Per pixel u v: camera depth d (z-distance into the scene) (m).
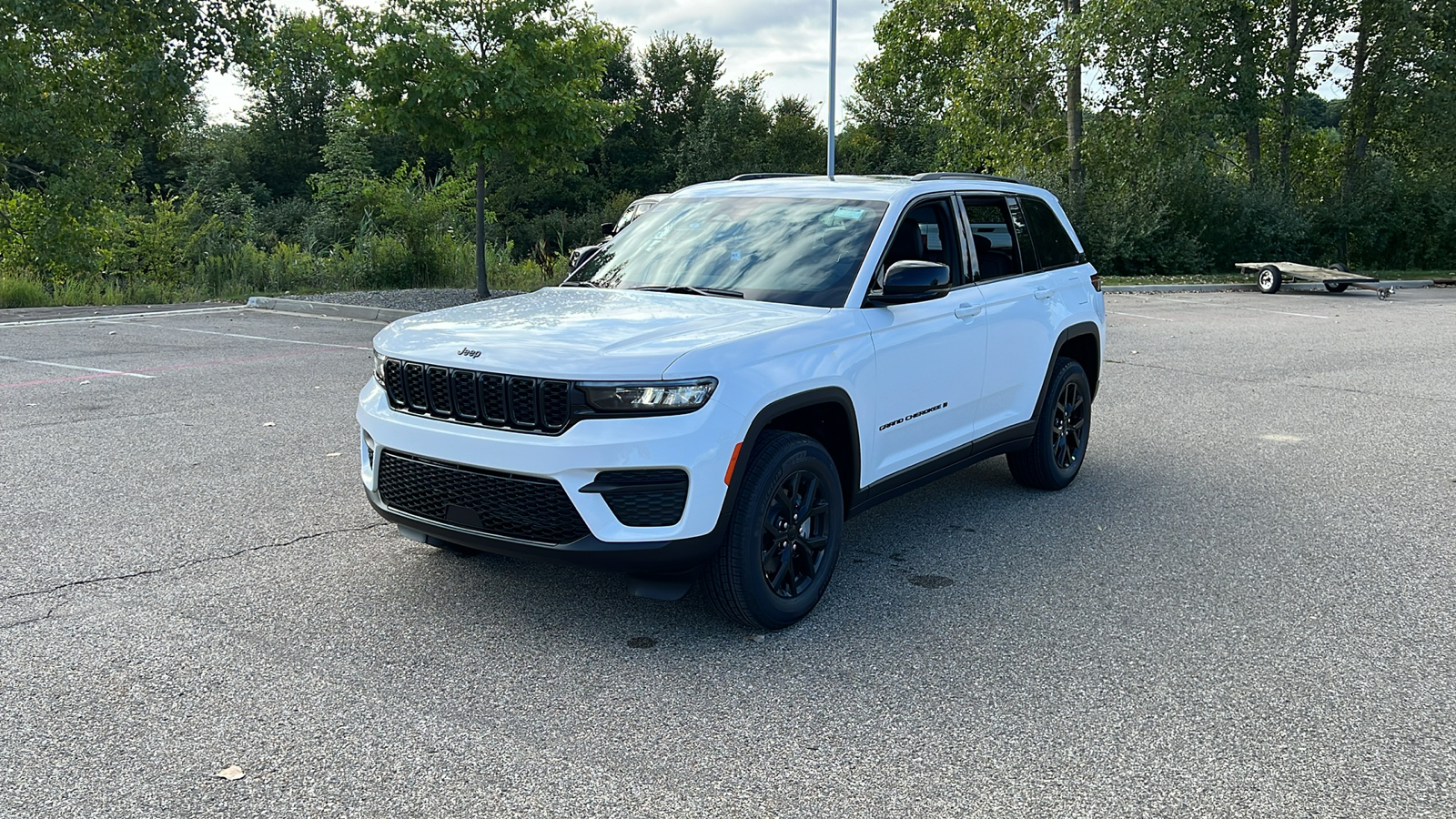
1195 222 31.77
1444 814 2.96
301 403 8.74
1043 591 4.76
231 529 5.41
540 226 60.81
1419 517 6.04
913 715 3.52
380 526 5.51
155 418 8.09
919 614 4.45
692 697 3.64
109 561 4.91
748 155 65.50
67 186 20.58
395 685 3.69
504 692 3.66
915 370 4.88
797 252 4.89
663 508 3.77
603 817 2.88
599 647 4.05
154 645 3.98
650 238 5.44
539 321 4.30
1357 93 36.25
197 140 56.34
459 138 17.30
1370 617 4.48
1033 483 6.51
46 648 3.93
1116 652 4.07
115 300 18.52
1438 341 14.91
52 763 3.12
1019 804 2.98
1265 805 3.00
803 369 4.16
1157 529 5.77
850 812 2.93
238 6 22.12
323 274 22.42
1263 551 5.38
